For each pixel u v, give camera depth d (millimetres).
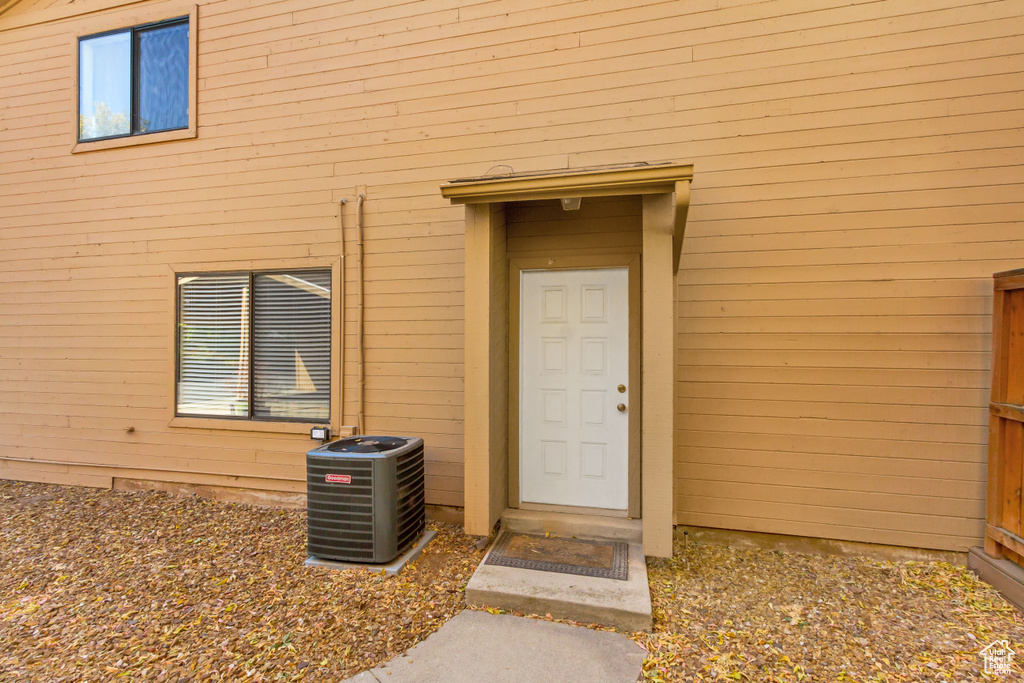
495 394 3691
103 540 3863
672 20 3793
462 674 2281
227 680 2252
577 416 3949
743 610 2826
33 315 5352
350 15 4508
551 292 4012
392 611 2828
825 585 3100
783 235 3607
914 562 3379
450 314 4293
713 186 3717
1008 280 3062
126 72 5172
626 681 2230
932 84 3381
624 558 3283
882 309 3457
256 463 4734
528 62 4086
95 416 5188
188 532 4016
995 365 3135
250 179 4762
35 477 5340
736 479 3676
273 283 4750
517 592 2824
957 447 3336
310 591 3057
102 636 2611
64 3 5293
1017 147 3258
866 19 3477
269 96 4711
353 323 4508
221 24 4832
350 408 4523
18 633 2652
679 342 3766
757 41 3648
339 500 3354
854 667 2318
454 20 4258
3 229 5383
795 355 3588
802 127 3576
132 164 5090
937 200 3373
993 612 2779
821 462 3545
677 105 3783
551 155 4031
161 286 5008
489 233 3523
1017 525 2996
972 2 3324
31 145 5363
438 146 4297
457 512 4238
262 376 4773
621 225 3850
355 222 4480
